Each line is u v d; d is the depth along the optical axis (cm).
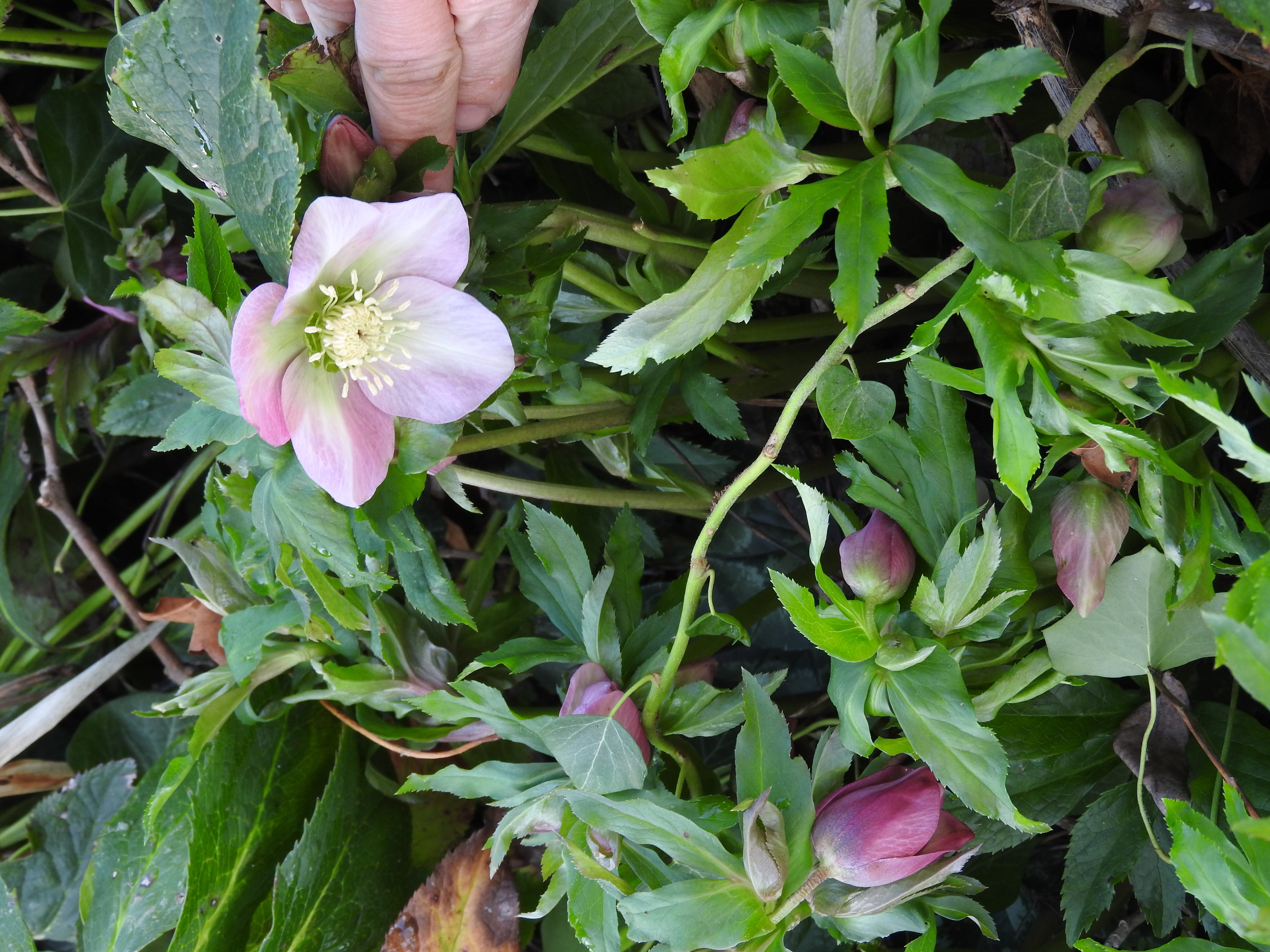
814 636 44
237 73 41
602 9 47
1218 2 39
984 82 40
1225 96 49
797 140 45
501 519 61
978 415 55
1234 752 46
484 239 46
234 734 55
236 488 50
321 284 43
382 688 53
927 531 46
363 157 43
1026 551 45
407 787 50
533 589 51
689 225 51
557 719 47
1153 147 45
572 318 52
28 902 59
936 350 50
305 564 48
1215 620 37
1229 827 45
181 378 43
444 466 50
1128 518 43
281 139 41
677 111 43
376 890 56
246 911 55
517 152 60
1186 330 43
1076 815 54
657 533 61
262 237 42
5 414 63
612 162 53
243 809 55
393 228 42
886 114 41
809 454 58
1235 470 50
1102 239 41
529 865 56
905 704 44
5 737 57
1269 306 46
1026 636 46
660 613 50
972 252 41
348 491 44
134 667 65
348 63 44
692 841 46
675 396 52
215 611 54
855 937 46
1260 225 51
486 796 50
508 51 43
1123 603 44
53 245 62
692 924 45
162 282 42
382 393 44
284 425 43
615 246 54
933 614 45
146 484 68
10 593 62
